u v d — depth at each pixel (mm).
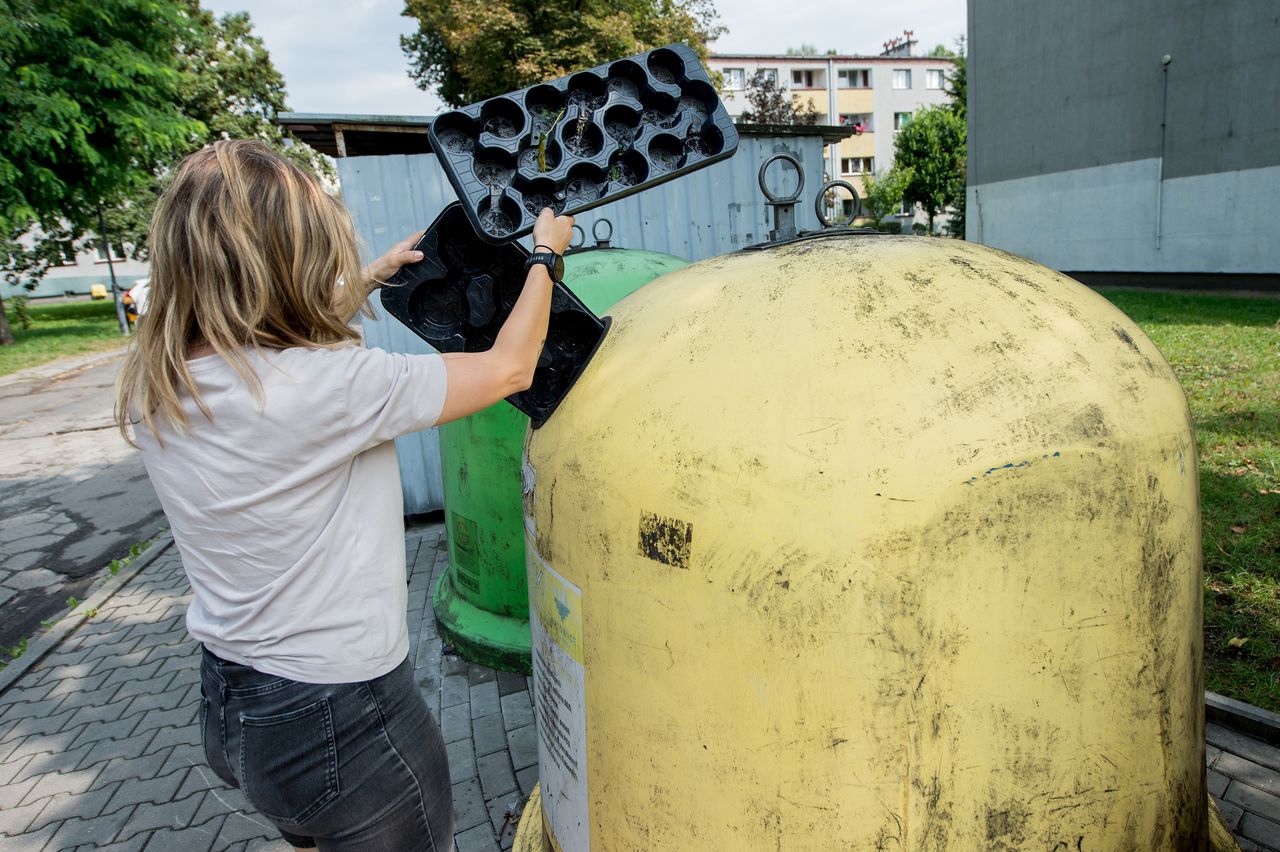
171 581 4742
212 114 24047
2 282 30797
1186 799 1217
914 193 33688
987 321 1166
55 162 13281
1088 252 14672
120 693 3461
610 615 1236
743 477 1088
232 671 1224
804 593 1042
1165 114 12773
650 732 1210
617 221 5379
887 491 1021
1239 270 12031
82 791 2777
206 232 1093
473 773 2598
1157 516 1113
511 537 3066
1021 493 1029
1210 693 2600
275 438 1120
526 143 1391
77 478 7219
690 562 1120
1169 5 12391
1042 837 1083
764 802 1116
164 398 1119
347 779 1227
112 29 13531
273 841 2477
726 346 1226
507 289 1484
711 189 5559
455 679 3150
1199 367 6758
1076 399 1091
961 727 1039
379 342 4941
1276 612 2963
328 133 5141
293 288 1152
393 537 1290
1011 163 16078
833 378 1109
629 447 1212
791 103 34219
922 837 1056
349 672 1214
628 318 1474
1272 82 11195
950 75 37281
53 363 14477
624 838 1302
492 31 17359
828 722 1057
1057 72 14570
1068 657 1064
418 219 4914
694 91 1464
